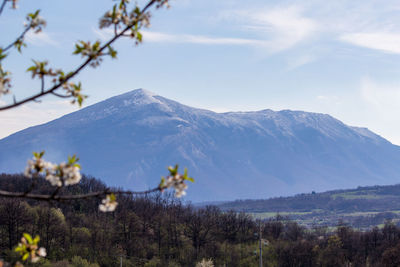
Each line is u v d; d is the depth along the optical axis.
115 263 127.50
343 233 161.00
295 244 145.88
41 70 8.30
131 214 150.88
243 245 156.62
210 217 169.00
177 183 8.41
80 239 133.38
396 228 157.00
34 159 8.03
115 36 8.72
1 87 7.95
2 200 124.75
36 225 128.00
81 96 8.55
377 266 120.25
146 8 8.77
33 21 8.41
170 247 144.25
